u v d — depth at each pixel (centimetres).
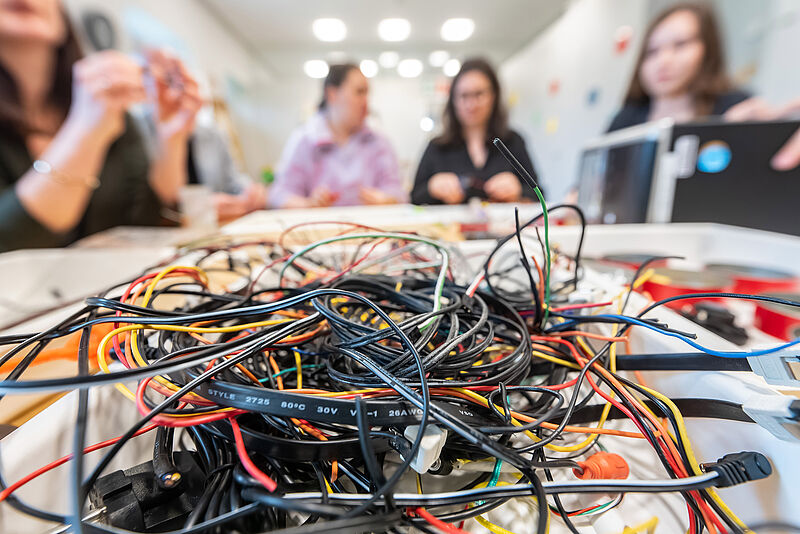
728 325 36
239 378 20
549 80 284
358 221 77
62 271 62
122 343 22
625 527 18
